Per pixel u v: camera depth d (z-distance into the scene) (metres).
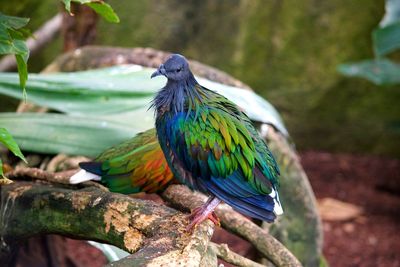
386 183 11.00
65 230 4.17
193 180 4.15
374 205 10.38
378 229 9.70
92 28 7.77
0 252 4.55
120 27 11.08
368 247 9.26
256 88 11.71
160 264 3.20
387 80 9.75
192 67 6.40
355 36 11.58
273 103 11.79
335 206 10.17
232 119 4.07
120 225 3.86
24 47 3.54
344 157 11.91
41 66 10.53
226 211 4.68
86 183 4.81
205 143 4.00
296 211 5.91
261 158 4.07
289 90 11.75
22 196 4.40
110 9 3.62
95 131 5.23
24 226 4.37
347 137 12.02
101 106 5.38
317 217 6.01
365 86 11.76
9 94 5.33
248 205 4.06
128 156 4.82
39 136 5.22
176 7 11.24
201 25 11.42
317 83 11.72
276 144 5.86
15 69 8.95
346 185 10.91
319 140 12.04
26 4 10.23
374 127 11.88
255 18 11.48
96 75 5.58
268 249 4.55
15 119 5.32
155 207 3.91
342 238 9.45
